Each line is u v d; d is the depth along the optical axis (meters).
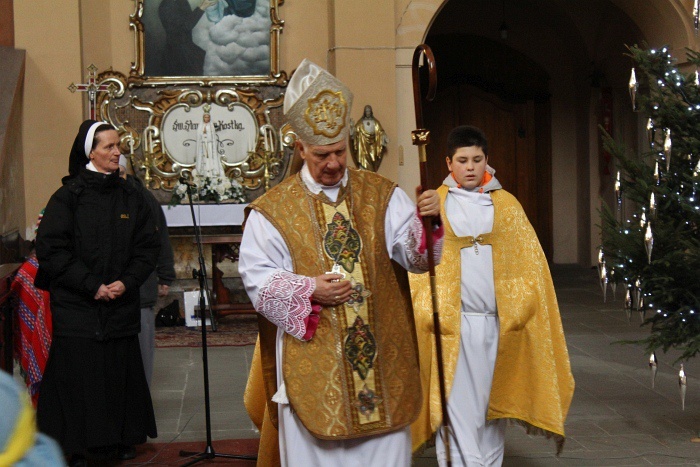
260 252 3.30
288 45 10.68
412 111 10.65
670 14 10.70
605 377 7.21
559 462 5.06
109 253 4.73
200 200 9.95
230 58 10.52
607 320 9.88
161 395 6.68
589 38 14.04
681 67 10.66
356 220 3.33
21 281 5.34
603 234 5.59
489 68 14.74
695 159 5.38
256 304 3.23
